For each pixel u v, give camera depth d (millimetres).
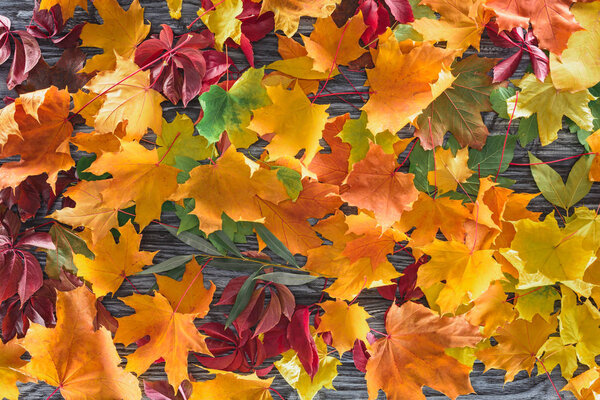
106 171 1230
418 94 1246
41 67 1283
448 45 1270
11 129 1242
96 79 1240
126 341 1265
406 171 1296
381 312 1311
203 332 1301
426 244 1271
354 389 1320
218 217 1235
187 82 1269
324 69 1250
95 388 1289
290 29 1248
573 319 1304
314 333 1294
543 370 1316
